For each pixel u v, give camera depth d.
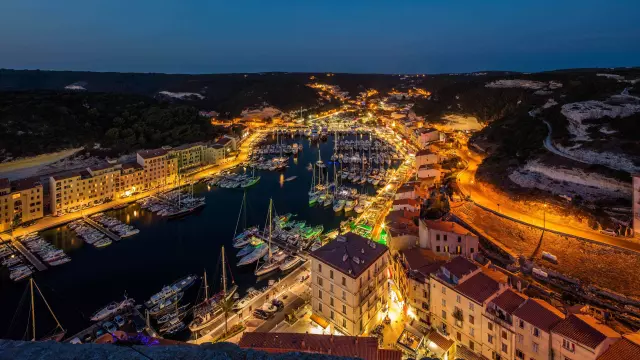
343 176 156.50
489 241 81.19
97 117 192.38
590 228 81.31
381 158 183.88
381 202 124.44
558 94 179.25
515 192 101.69
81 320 68.94
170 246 98.31
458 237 67.44
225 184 148.62
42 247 95.12
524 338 45.91
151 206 124.62
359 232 100.38
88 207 122.56
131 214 119.88
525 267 70.81
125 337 30.81
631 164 94.56
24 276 82.25
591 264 69.62
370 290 59.31
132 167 138.12
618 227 78.94
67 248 97.06
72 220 112.88
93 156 163.75
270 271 84.25
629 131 109.50
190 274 84.00
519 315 46.44
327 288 60.59
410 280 61.47
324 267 60.69
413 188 111.94
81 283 80.94
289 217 115.19
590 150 105.31
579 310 49.84
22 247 95.44
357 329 57.19
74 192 120.50
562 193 95.31
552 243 77.56
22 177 142.25
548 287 64.75
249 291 75.25
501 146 153.12
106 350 12.19
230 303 71.00
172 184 149.38
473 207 99.00
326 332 59.69
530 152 121.88
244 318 66.06
